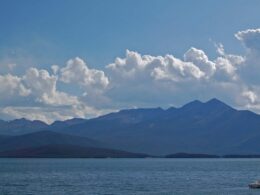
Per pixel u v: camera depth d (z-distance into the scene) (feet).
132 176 625.82
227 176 617.62
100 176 627.46
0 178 579.48
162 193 387.75
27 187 446.60
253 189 419.13
